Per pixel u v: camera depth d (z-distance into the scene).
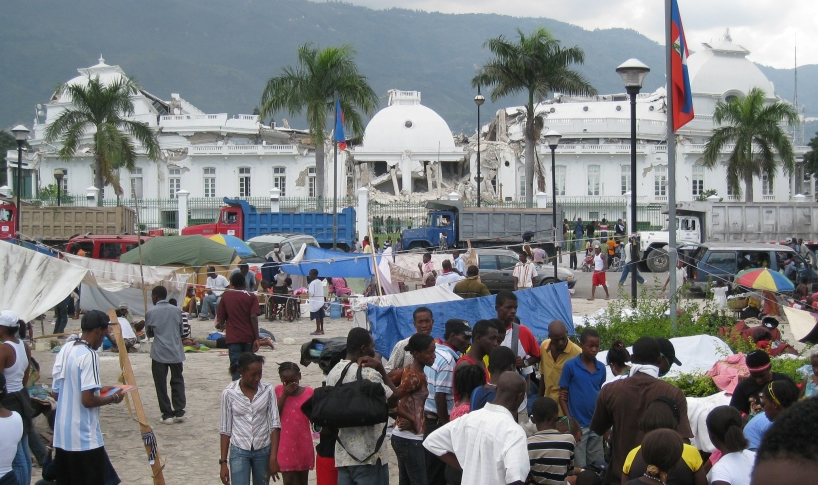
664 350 8.35
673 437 5.74
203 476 10.02
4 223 38.84
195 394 14.60
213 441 11.57
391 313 13.05
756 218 43.91
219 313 13.07
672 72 14.07
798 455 2.27
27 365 9.23
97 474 8.18
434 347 7.99
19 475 8.51
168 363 12.48
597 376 8.91
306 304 25.06
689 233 44.16
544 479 6.62
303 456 8.31
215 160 72.56
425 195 73.44
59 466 8.18
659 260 38.72
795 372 10.31
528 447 6.69
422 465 7.96
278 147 72.06
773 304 20.31
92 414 8.22
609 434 8.72
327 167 71.31
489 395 6.94
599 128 73.94
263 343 19.61
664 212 45.66
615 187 72.31
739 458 6.11
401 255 25.88
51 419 10.27
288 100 41.38
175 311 12.67
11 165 72.56
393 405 7.90
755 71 80.94
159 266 24.31
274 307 25.27
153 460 8.96
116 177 45.38
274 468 8.14
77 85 45.75
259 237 37.59
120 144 44.91
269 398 8.26
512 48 44.69
